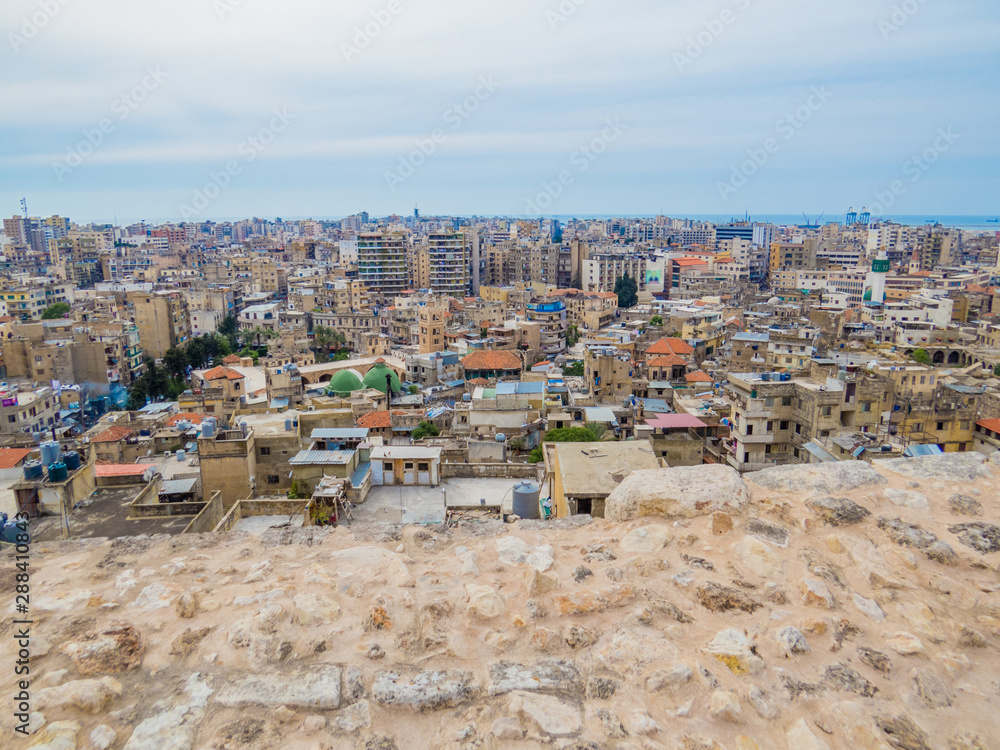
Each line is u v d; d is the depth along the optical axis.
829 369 50.66
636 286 187.25
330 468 32.53
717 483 8.70
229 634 6.61
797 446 47.78
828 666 6.30
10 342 85.38
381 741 5.59
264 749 5.44
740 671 6.18
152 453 49.66
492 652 6.53
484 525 8.91
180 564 8.02
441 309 108.25
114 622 6.79
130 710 5.81
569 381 78.06
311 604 7.00
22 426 67.12
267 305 147.50
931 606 7.03
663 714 5.80
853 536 7.98
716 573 7.46
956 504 8.49
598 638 6.66
